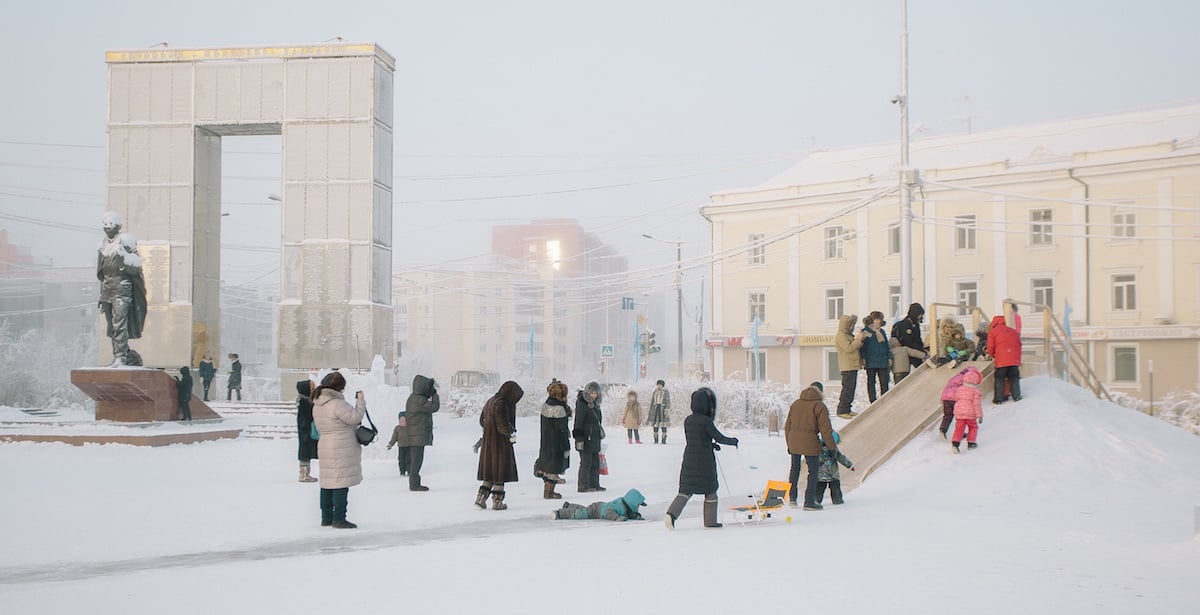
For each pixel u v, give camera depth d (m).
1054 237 52.91
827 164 63.94
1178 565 8.86
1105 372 51.44
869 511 13.52
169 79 39.06
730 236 62.50
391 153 40.16
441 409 51.88
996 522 11.97
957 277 55.25
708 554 9.86
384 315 39.28
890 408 19.06
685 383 39.34
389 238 39.97
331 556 10.13
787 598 7.47
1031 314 53.22
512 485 18.47
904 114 34.19
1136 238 50.75
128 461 22.53
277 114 38.56
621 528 12.47
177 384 30.52
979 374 16.81
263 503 14.93
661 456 25.41
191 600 7.77
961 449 16.89
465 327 145.00
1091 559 9.20
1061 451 16.22
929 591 7.68
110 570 9.57
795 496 14.28
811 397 14.12
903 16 34.50
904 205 33.44
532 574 8.77
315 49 38.38
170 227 38.69
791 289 60.12
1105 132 54.94
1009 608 7.04
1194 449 17.09
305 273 38.09
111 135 39.12
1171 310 49.84
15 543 11.20
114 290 29.91
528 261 167.12
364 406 12.62
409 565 9.41
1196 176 49.41
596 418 17.27
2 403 46.97
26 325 105.69
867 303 57.56
